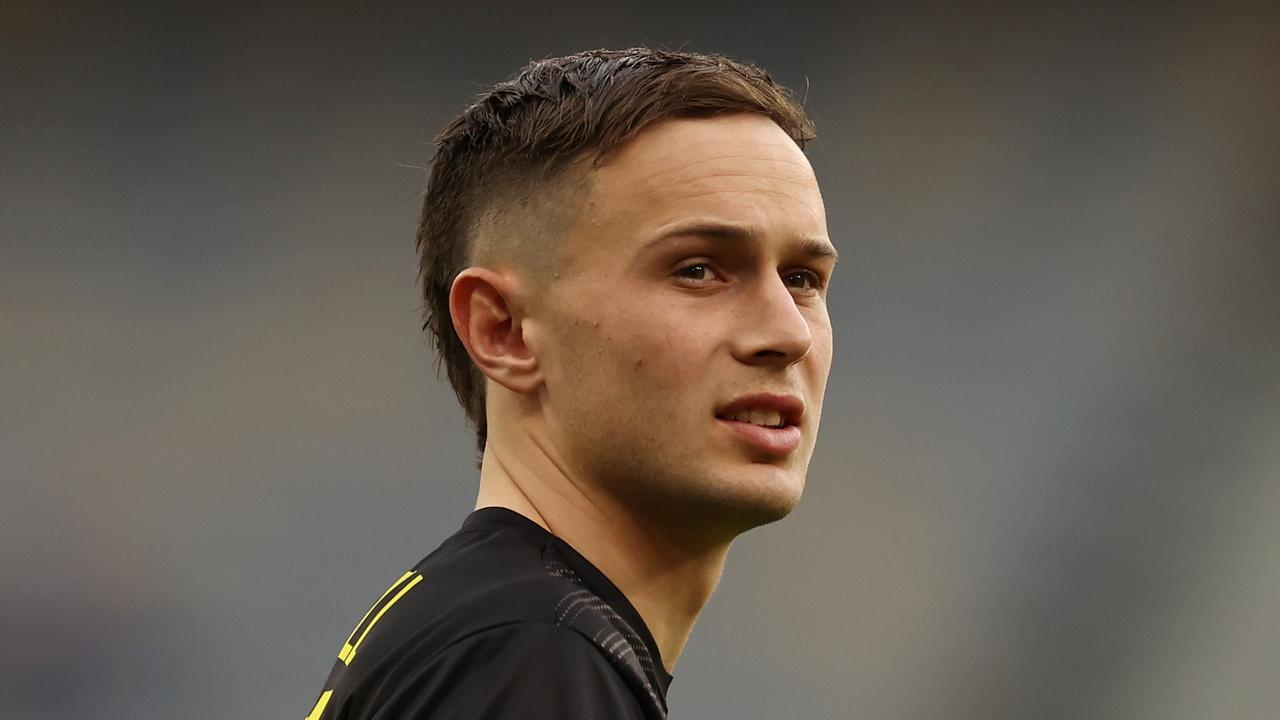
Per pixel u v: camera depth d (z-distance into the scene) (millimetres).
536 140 5230
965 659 23875
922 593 24234
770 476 4980
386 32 25141
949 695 23594
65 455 22750
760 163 5078
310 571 22859
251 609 22531
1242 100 25703
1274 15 25734
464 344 5379
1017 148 25734
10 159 23734
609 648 4562
